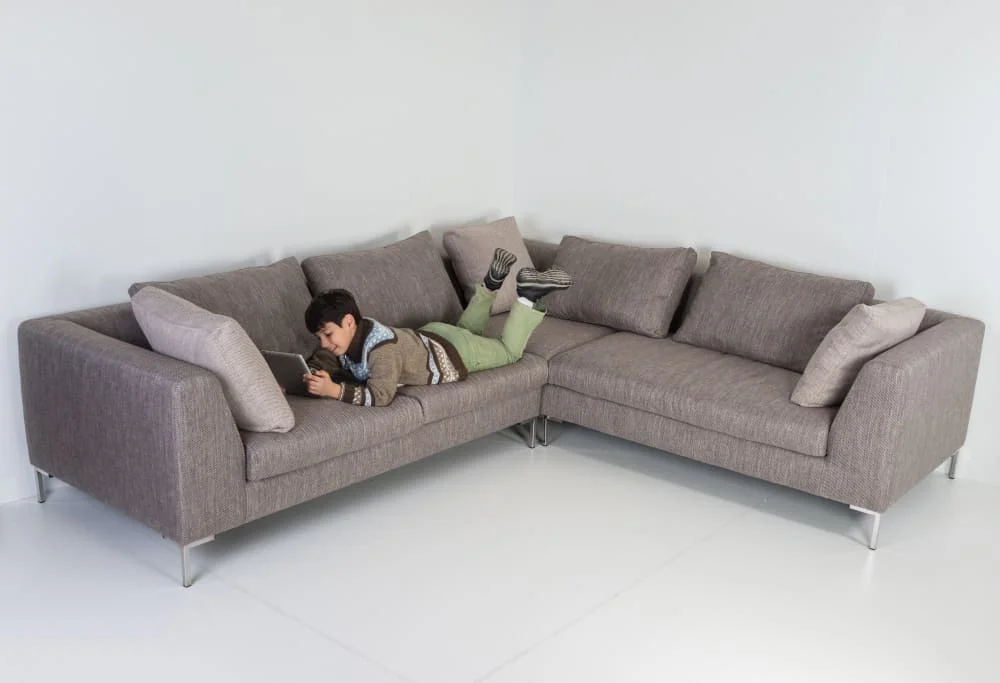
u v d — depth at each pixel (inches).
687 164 183.2
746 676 105.0
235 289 142.5
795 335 156.3
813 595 121.6
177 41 143.1
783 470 138.9
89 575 120.6
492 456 161.8
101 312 137.1
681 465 160.2
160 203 146.6
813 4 163.0
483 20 191.5
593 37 189.9
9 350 134.8
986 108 150.1
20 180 131.0
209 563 124.3
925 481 158.6
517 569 125.3
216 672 102.7
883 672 106.6
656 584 123.0
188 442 113.1
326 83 165.3
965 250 156.0
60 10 130.0
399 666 104.8
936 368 135.8
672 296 172.7
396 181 182.2
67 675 101.4
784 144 170.9
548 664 106.0
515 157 205.9
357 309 138.1
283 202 163.6
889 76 157.8
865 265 166.4
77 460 127.5
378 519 137.8
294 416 126.8
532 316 154.3
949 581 126.1
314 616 113.5
